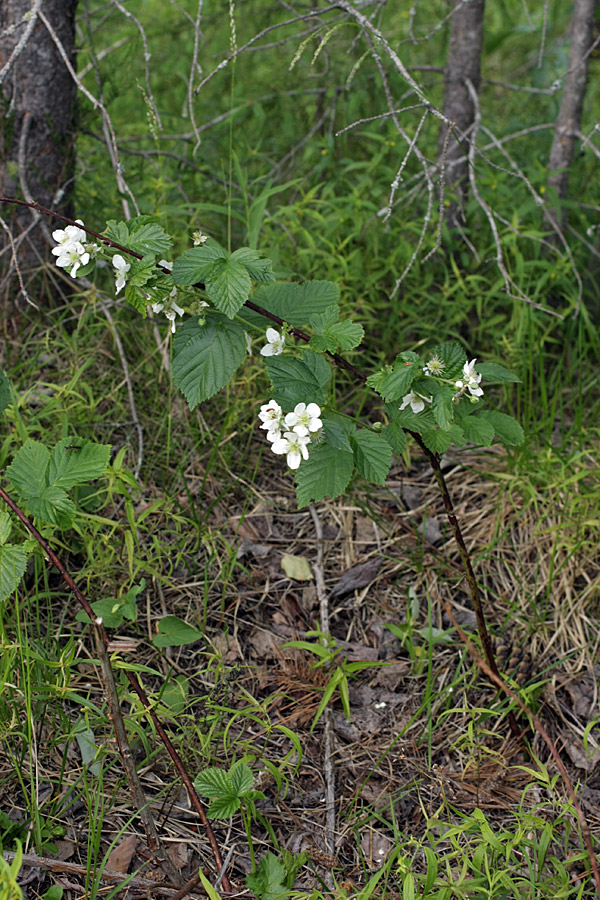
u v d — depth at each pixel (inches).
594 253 151.0
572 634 109.2
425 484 129.6
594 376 143.0
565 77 151.9
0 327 138.3
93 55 136.6
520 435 84.0
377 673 105.3
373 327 146.2
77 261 79.5
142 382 136.2
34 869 79.1
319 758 95.5
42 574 107.0
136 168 156.3
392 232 150.3
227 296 76.6
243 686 102.0
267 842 86.0
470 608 113.3
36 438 121.0
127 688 94.3
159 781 89.7
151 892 78.5
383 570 117.6
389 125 175.8
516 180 165.5
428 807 91.0
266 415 76.5
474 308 152.5
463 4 139.6
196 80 193.2
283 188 134.0
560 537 117.0
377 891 81.3
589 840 72.4
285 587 114.9
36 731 89.5
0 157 134.3
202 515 119.6
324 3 187.8
